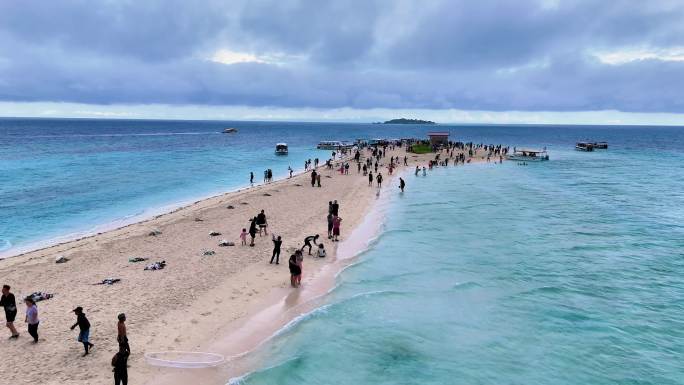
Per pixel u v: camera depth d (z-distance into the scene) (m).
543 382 12.91
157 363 13.14
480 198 43.44
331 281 20.09
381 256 23.88
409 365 13.52
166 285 19.03
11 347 13.73
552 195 46.47
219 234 27.38
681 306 18.42
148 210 37.28
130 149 108.94
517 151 102.38
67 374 12.38
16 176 57.22
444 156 90.56
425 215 34.81
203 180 56.22
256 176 60.41
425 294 18.84
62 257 22.08
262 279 20.09
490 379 12.95
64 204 39.59
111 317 15.89
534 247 26.56
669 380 13.21
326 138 194.62
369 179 50.78
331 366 13.35
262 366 13.22
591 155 111.75
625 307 18.20
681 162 91.12
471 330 15.83
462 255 24.50
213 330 15.31
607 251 26.09
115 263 21.77
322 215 33.62
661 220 34.88
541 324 16.45
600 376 13.32
